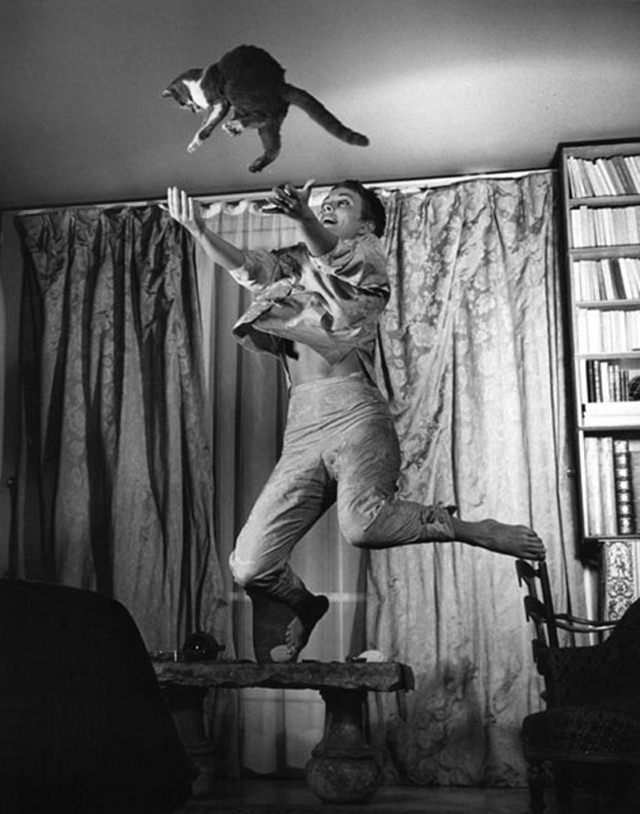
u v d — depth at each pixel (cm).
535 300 493
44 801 91
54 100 460
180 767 104
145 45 420
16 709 92
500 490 473
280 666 343
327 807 328
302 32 410
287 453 372
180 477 503
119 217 542
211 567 489
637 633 333
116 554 496
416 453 482
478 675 456
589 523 448
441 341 493
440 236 505
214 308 523
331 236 354
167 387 513
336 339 364
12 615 96
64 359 527
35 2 393
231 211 534
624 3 390
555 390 480
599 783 349
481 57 426
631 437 470
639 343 469
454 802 365
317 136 490
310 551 485
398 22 403
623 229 477
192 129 482
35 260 542
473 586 466
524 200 505
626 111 466
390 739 454
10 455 529
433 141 493
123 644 103
